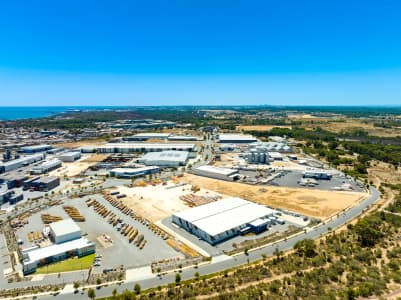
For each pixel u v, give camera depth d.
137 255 78.56
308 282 63.47
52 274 70.38
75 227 88.75
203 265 73.56
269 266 71.44
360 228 88.31
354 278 64.44
